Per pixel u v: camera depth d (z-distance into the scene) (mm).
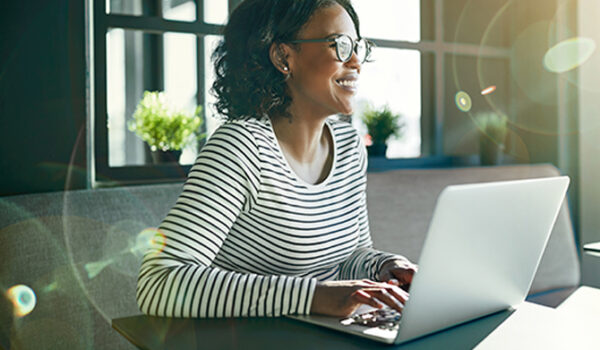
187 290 849
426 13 2750
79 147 1773
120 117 2691
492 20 2963
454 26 2875
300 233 1094
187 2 2229
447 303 739
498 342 713
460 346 698
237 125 1081
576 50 2764
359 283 854
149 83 2840
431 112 2803
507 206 754
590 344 702
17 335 1366
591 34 2723
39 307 1406
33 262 1408
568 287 2514
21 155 1676
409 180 2217
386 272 1059
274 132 1161
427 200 2227
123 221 1576
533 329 772
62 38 1733
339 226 1169
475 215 700
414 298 680
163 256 909
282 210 1073
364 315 824
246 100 1181
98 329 1496
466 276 745
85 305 1479
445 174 2326
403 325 691
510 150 2941
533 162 2910
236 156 1026
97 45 1843
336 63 1104
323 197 1150
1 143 1642
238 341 725
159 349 700
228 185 1002
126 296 1546
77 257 1479
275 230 1079
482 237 733
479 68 2973
